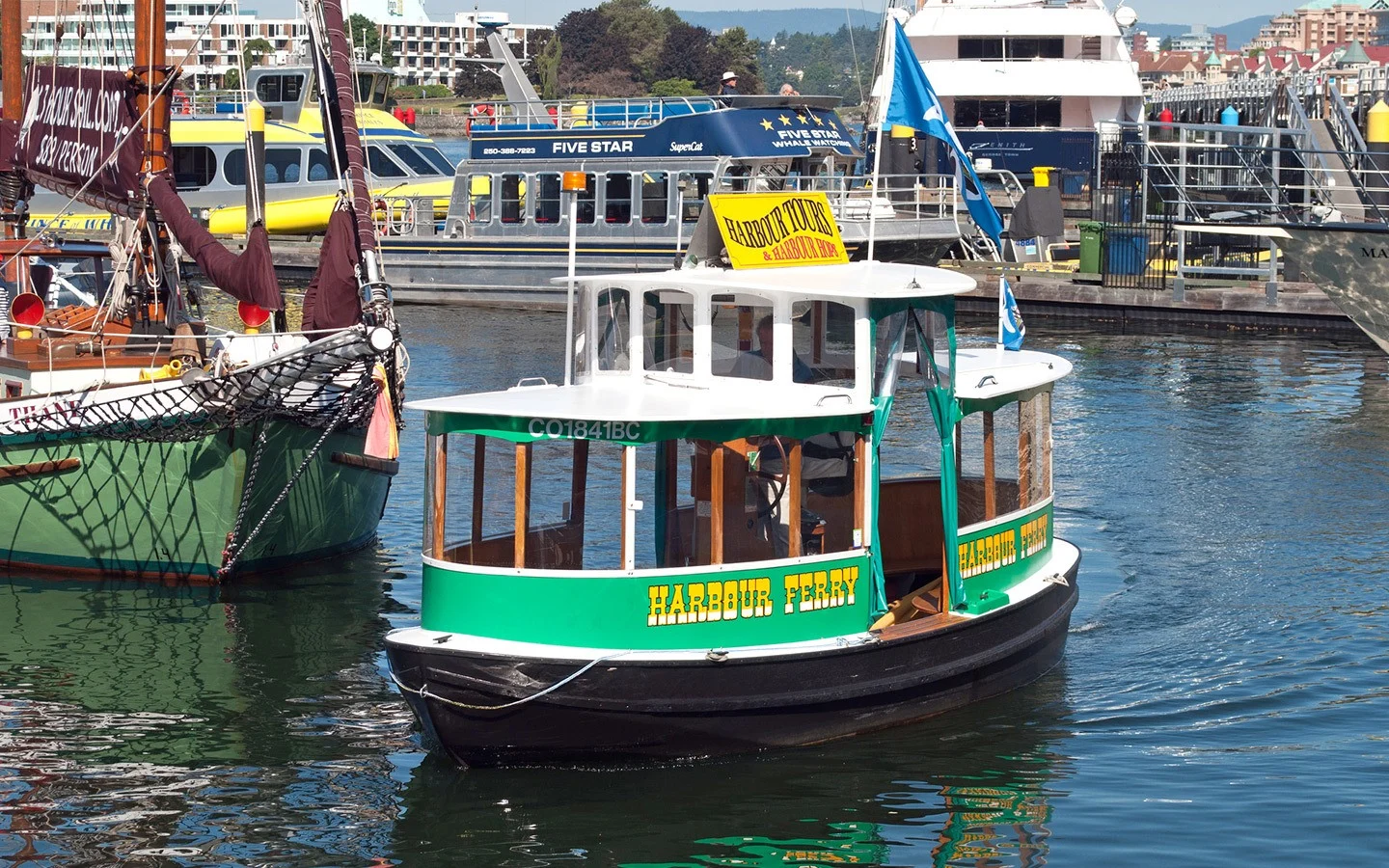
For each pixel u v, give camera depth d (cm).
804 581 1298
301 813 1205
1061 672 1519
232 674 1516
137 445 1770
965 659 1393
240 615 1703
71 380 1850
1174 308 3856
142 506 1800
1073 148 5894
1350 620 1659
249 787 1255
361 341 1644
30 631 1644
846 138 3872
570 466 1250
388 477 1992
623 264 3866
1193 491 2206
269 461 1795
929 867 1118
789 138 3762
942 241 3734
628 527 1243
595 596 1236
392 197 4594
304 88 4775
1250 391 2969
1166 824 1184
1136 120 6122
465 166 4097
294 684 1489
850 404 1316
